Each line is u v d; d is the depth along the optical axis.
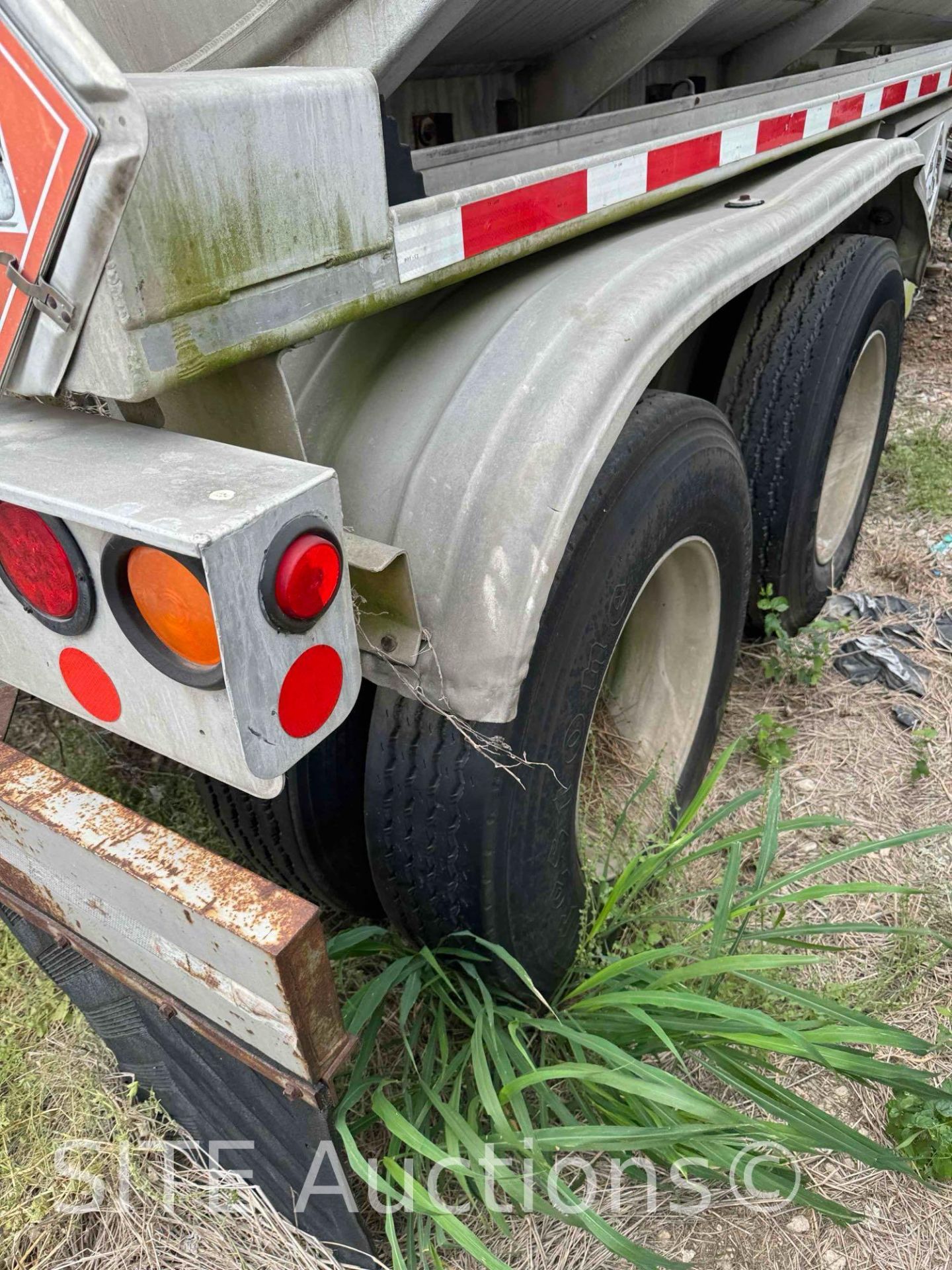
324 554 0.90
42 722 2.50
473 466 1.32
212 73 0.89
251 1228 1.49
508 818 1.41
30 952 1.56
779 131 2.37
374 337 1.51
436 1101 1.40
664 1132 1.25
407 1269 1.37
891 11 3.21
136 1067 1.60
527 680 1.36
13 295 0.88
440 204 1.21
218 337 0.93
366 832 1.50
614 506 1.48
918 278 3.63
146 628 0.98
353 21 1.20
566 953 1.73
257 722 0.92
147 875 1.09
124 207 0.78
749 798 1.87
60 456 0.98
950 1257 1.50
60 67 0.73
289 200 0.96
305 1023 1.07
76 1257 1.50
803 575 2.72
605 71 1.87
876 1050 1.79
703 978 1.64
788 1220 1.56
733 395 2.44
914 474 3.90
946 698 2.75
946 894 2.11
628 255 1.65
